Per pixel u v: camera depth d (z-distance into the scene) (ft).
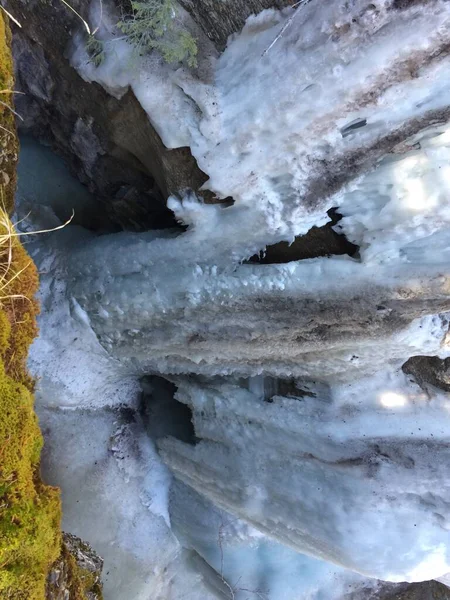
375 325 5.78
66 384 7.80
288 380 7.82
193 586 10.06
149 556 9.29
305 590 9.48
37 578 4.30
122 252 6.45
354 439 7.00
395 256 5.31
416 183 4.85
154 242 6.18
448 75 4.32
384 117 4.61
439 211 4.85
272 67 4.65
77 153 7.27
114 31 5.14
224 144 4.96
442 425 7.12
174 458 8.91
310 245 5.87
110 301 6.63
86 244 7.13
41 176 7.76
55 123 7.07
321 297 5.67
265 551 9.04
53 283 7.24
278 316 6.00
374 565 6.33
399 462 6.67
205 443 8.39
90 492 8.53
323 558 7.02
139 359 7.66
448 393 7.25
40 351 7.29
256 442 7.67
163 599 9.67
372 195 5.18
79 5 5.28
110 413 8.91
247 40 4.82
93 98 5.95
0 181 4.59
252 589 9.00
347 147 4.85
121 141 6.30
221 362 7.30
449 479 6.45
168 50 4.69
